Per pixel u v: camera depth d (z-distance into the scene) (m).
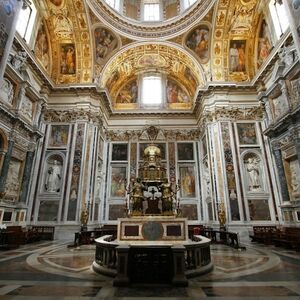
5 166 12.91
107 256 6.30
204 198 20.08
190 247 6.04
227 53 19.30
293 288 4.91
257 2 16.72
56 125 18.23
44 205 16.38
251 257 8.83
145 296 4.45
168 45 20.50
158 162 10.58
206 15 18.23
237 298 4.31
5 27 9.25
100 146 20.86
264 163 16.88
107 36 19.73
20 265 7.27
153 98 23.88
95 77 19.58
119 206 20.41
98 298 4.34
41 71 16.75
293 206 13.63
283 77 13.89
